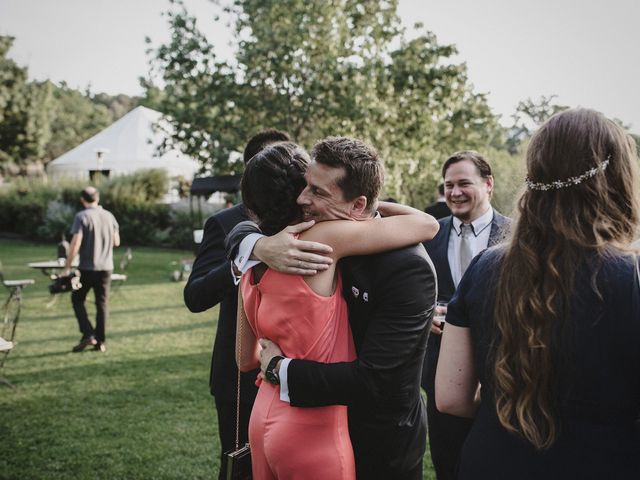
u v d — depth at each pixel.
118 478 3.16
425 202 13.29
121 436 3.76
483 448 1.20
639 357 1.04
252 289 1.52
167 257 16.64
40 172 36.75
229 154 12.68
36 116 35.09
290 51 11.97
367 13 12.10
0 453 3.48
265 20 12.14
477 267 1.29
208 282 1.99
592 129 1.14
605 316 1.05
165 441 3.69
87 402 4.44
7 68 34.28
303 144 12.05
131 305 8.96
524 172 1.25
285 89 12.25
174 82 13.02
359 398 1.37
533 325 1.10
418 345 1.43
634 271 1.06
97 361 5.68
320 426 1.42
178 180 22.08
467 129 13.12
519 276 1.14
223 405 2.20
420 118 12.09
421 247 1.48
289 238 1.39
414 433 1.54
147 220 19.94
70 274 5.98
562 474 1.08
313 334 1.40
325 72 11.95
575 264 1.09
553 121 1.20
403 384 1.42
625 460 1.05
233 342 2.17
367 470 1.52
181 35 12.70
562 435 1.08
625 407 1.05
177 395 4.62
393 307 1.39
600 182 1.12
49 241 20.44
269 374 1.42
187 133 13.04
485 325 1.22
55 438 3.73
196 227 18.81
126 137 21.11
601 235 1.11
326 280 1.40
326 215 1.43
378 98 11.95
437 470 2.36
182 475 3.21
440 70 12.05
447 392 1.32
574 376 1.06
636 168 1.15
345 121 11.34
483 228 2.63
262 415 1.48
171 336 6.82
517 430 1.13
